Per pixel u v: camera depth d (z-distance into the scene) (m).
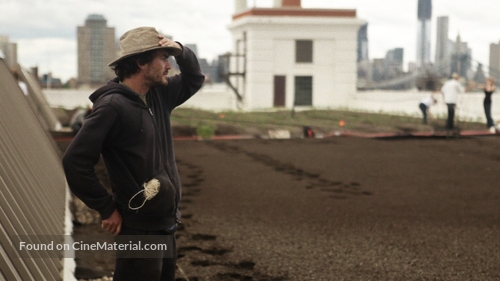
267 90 38.56
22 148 6.70
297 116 29.69
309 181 11.90
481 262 6.46
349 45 39.22
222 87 54.81
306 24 38.66
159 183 3.77
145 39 3.75
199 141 20.73
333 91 39.44
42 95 23.36
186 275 6.10
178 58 4.07
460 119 27.05
